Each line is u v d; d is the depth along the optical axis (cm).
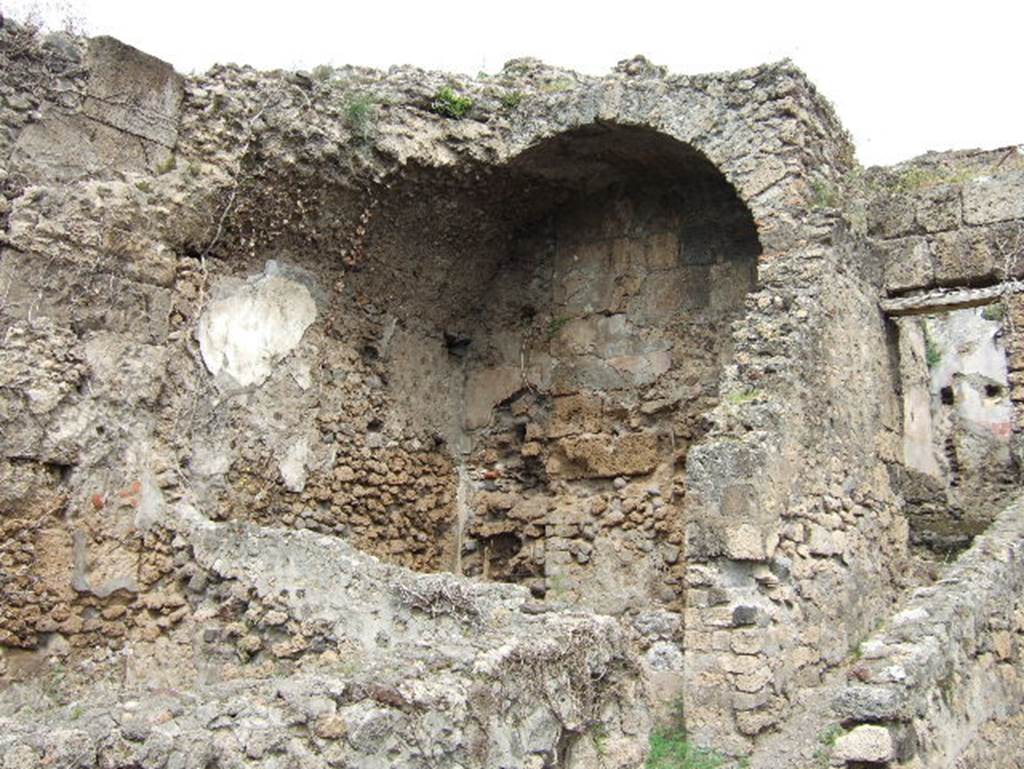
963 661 624
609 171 971
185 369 791
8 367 690
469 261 1012
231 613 716
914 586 895
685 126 878
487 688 425
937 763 568
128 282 758
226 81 822
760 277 828
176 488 765
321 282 904
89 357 732
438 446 1013
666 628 863
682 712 761
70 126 742
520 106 933
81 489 718
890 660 577
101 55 760
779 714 684
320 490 887
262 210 838
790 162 839
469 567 1010
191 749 369
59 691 691
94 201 744
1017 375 902
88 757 363
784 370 755
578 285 1009
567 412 990
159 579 745
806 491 758
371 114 873
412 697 402
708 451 725
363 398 938
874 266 929
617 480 956
